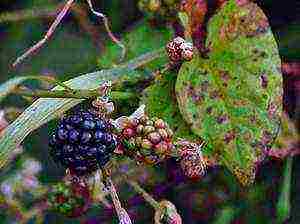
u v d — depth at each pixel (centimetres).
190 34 16
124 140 14
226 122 15
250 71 15
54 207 17
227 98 15
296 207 19
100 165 14
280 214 18
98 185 15
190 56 15
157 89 16
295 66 19
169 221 15
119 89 16
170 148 14
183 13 17
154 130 14
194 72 15
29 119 14
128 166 18
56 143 13
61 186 16
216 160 15
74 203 16
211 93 15
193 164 14
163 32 17
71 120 13
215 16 16
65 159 13
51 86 18
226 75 15
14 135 14
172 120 16
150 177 19
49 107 15
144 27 18
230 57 16
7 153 14
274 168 19
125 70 16
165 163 19
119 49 18
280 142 18
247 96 15
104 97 14
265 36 15
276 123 15
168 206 15
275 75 15
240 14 16
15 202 19
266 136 15
